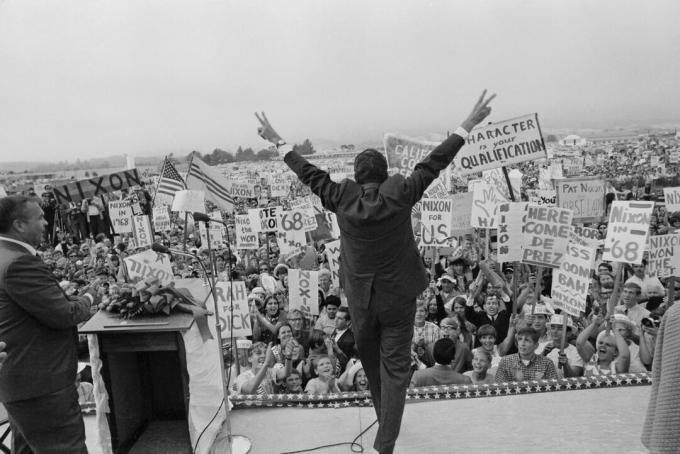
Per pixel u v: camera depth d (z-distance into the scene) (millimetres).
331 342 6641
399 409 2967
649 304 8953
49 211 23344
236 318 5895
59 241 22297
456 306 7883
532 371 5258
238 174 34406
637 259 6230
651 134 52344
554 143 48000
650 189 26797
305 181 3025
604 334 6273
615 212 6449
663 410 2389
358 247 2814
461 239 14617
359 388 5676
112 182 17641
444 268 12859
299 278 7809
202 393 3246
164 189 13180
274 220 11719
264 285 10602
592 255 6219
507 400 4090
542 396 4137
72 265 15516
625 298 7848
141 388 3662
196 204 7145
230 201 12930
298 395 4223
